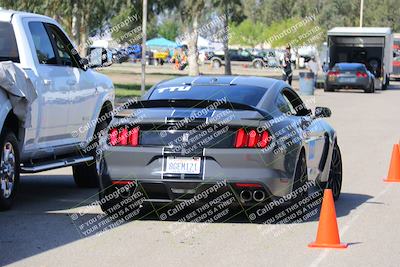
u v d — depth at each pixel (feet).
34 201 44.21
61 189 49.01
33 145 42.39
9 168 40.01
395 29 413.39
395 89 196.85
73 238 34.81
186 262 30.83
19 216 39.55
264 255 32.14
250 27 335.06
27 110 40.11
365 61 190.19
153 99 38.81
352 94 166.91
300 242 34.63
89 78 48.01
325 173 44.39
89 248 33.01
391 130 90.74
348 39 190.49
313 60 206.18
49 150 44.14
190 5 189.78
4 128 39.29
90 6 145.48
